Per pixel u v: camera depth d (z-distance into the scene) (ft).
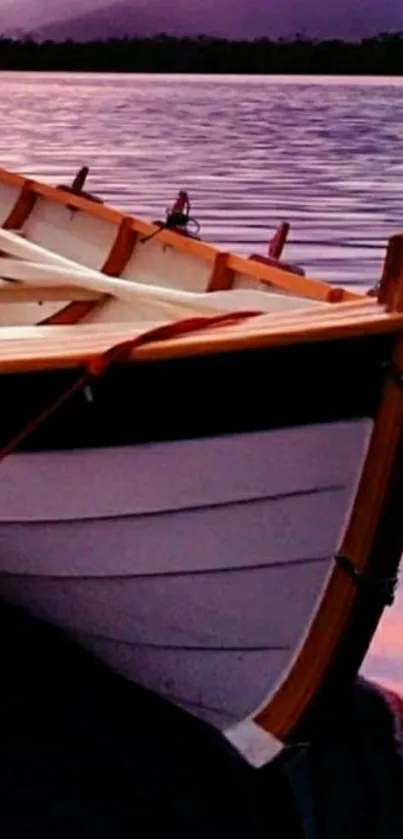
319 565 10.25
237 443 9.68
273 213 55.72
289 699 10.74
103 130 112.78
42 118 136.05
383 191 66.23
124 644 11.18
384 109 163.43
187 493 9.93
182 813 10.00
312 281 13.52
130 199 58.03
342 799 10.43
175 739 10.75
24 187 20.79
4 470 10.25
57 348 9.67
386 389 9.55
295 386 9.46
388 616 15.67
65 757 10.27
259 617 10.53
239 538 10.14
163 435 9.70
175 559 10.33
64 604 11.19
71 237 19.26
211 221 52.47
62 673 11.21
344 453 9.76
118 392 9.59
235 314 9.99
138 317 13.46
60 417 9.78
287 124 127.03
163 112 151.43
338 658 10.53
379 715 11.18
